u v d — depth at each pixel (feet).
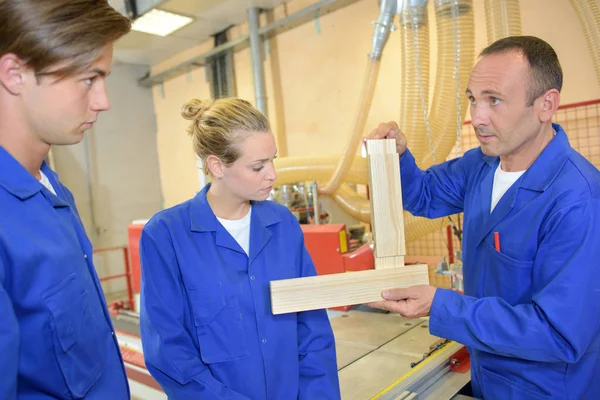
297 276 3.36
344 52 11.49
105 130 16.83
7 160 1.97
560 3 7.89
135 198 17.63
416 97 6.58
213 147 2.87
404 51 6.61
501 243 3.03
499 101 2.72
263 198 3.02
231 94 14.73
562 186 2.71
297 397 3.12
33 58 1.75
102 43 1.92
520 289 2.89
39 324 1.95
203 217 3.09
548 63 2.68
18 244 1.88
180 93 17.04
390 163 2.80
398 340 4.81
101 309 2.51
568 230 2.58
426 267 2.85
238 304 2.97
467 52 6.18
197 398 2.78
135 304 10.52
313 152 12.58
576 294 2.46
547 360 2.59
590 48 6.36
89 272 2.48
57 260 2.03
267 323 3.03
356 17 11.11
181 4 12.26
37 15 1.72
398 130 3.67
